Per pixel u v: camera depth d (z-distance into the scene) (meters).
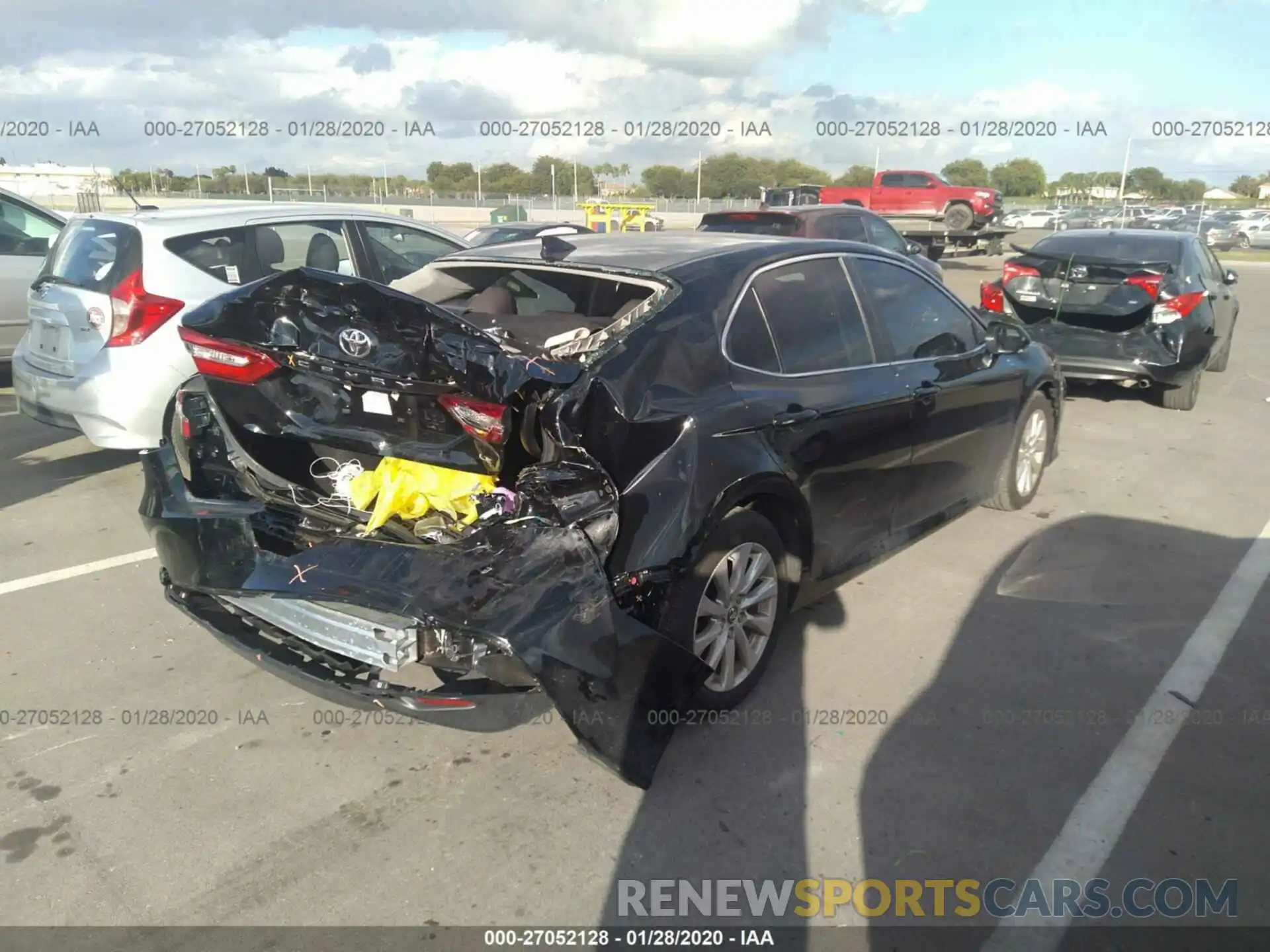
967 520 5.66
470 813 3.02
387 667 2.77
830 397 3.79
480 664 2.71
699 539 3.14
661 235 4.32
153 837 2.89
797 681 3.81
